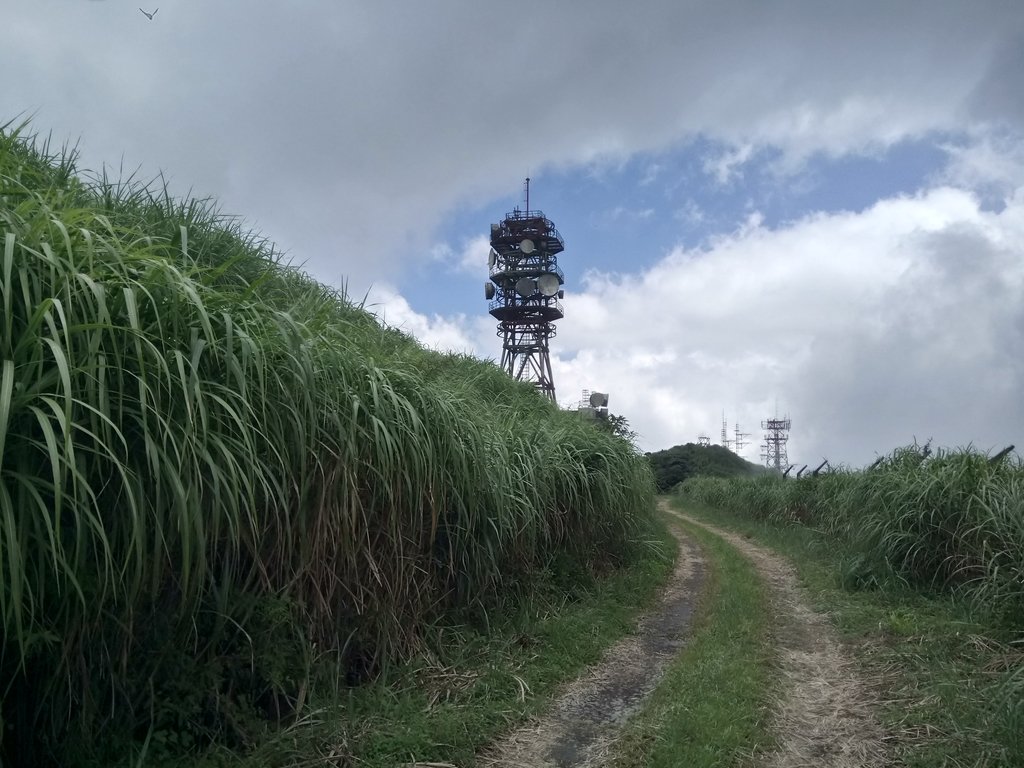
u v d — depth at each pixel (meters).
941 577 8.26
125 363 3.54
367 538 5.17
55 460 2.74
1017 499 7.31
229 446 3.87
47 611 3.35
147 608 3.86
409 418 5.46
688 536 16.28
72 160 5.22
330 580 4.83
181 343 3.79
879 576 8.72
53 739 3.54
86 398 3.29
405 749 4.25
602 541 9.69
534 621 6.87
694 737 4.48
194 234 5.73
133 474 3.35
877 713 4.98
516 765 4.31
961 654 5.93
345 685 5.00
